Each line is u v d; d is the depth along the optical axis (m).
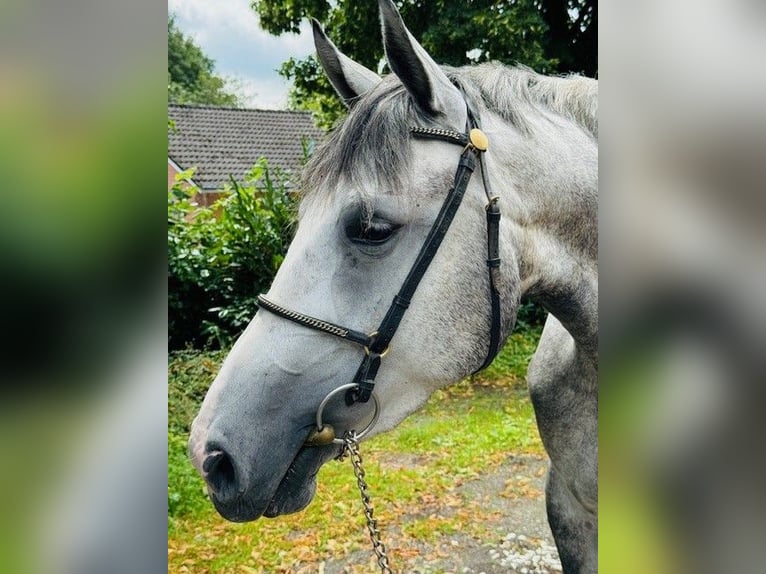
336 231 1.25
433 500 4.05
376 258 1.25
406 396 1.33
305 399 1.27
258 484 1.26
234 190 7.60
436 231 1.26
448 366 1.30
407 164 1.24
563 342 1.79
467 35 8.02
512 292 1.33
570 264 1.46
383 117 1.25
